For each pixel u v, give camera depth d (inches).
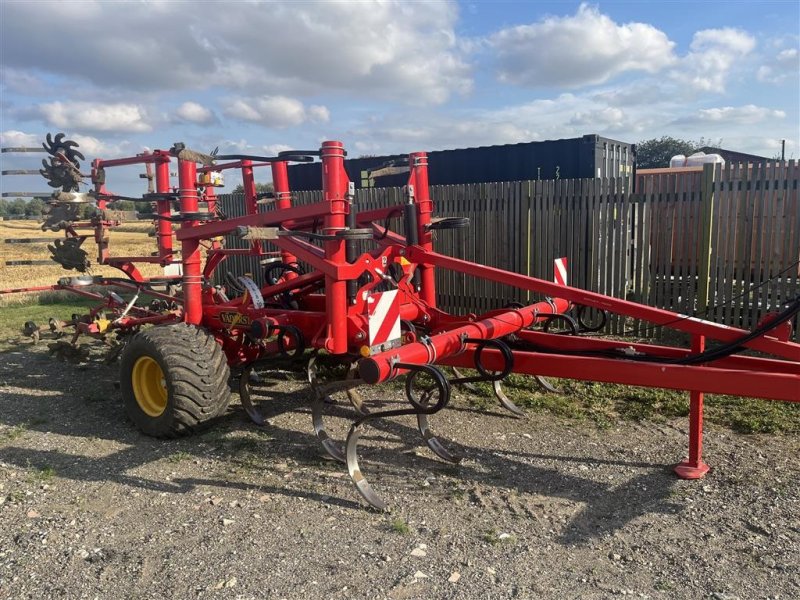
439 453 172.6
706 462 165.5
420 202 214.4
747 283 299.1
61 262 282.0
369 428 197.2
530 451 176.9
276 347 209.8
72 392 244.8
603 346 175.5
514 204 353.7
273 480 160.7
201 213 201.6
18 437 195.2
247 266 461.1
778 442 178.4
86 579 117.4
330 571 118.2
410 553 124.3
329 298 176.2
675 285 319.3
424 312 211.9
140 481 161.6
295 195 437.4
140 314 284.2
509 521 137.3
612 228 329.1
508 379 242.5
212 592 112.4
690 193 308.5
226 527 136.3
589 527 134.1
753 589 110.9
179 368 183.2
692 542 126.9
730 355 152.6
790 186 284.2
